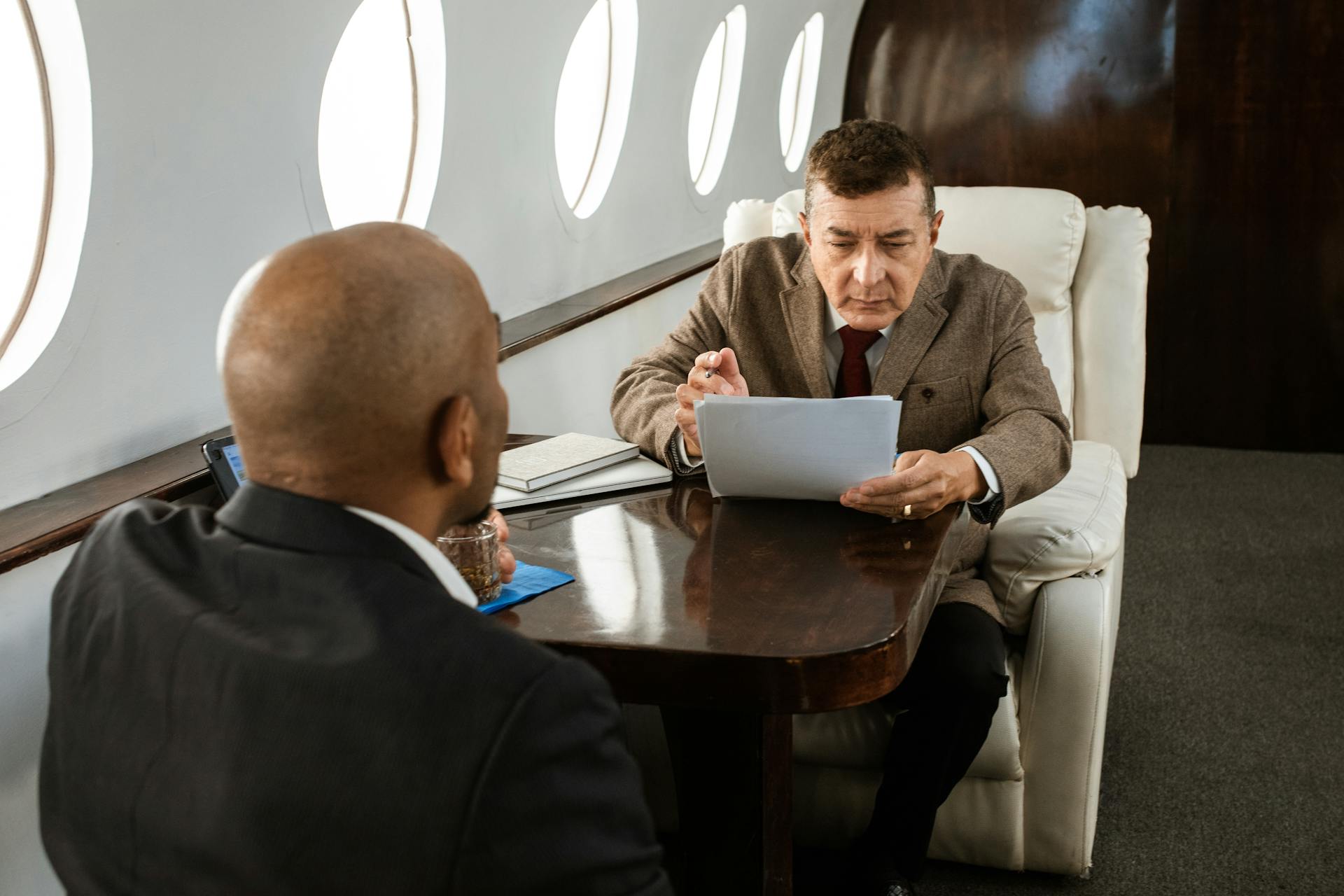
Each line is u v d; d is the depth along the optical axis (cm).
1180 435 500
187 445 193
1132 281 251
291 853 71
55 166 164
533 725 72
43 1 155
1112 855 216
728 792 170
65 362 167
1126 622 322
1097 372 253
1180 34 464
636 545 158
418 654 74
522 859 71
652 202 405
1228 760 249
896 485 160
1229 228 473
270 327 78
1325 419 478
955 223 254
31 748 152
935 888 207
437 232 273
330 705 73
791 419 162
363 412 79
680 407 183
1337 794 234
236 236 200
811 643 124
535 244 322
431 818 71
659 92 379
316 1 196
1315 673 288
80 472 172
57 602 89
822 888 199
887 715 194
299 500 81
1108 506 211
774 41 471
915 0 511
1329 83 448
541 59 293
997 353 200
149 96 171
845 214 182
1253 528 394
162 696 78
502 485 181
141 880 76
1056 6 482
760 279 213
